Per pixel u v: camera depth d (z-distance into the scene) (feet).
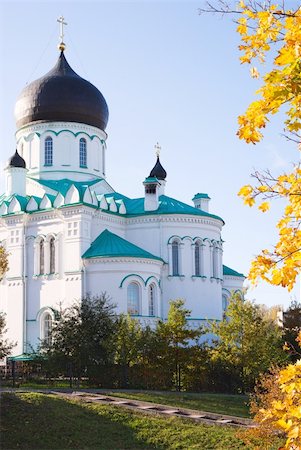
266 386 76.54
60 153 223.51
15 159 210.38
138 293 184.75
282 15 29.96
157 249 201.26
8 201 203.72
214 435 94.07
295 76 27.30
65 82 226.58
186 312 146.92
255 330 140.26
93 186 218.59
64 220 191.11
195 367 142.61
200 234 205.26
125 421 99.71
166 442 92.63
